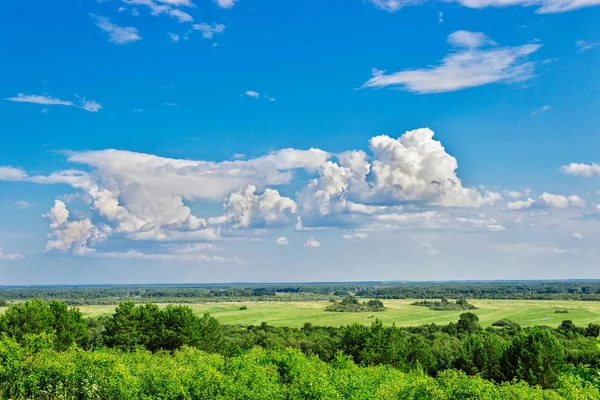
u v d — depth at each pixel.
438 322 169.00
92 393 36.66
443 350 100.12
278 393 35.41
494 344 77.06
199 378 35.69
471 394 31.38
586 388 30.47
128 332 86.50
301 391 35.25
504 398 31.08
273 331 138.62
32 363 39.19
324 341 108.00
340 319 179.75
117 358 43.47
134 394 35.44
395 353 84.19
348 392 36.12
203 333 91.50
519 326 146.62
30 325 75.56
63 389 37.41
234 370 39.69
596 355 80.88
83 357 39.78
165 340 86.56
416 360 84.88
